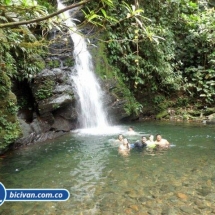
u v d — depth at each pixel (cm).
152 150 644
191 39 1280
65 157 607
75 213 358
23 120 753
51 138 798
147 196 400
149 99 1189
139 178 471
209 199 385
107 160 577
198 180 454
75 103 900
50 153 641
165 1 1209
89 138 786
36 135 757
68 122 883
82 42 1024
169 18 1242
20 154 638
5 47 645
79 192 422
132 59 1078
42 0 954
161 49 1124
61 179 476
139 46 1092
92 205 378
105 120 1002
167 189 422
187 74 1266
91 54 1041
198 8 1376
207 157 577
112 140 753
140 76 1141
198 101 1202
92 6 939
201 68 1230
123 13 1009
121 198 396
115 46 1073
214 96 1184
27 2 234
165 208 362
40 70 815
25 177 488
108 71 1054
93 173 502
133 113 1080
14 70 716
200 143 699
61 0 1085
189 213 347
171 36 1194
